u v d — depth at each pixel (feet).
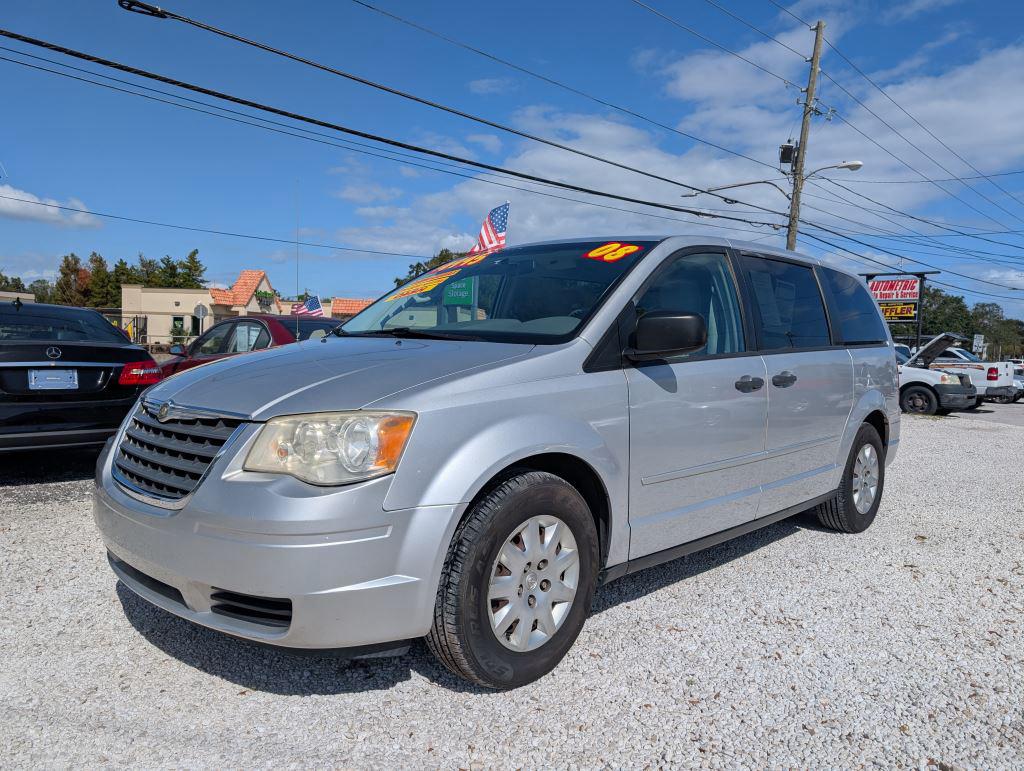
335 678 9.46
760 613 12.01
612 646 10.60
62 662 9.64
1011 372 68.95
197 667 9.63
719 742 8.31
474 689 9.28
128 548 8.96
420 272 15.35
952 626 11.76
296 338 27.30
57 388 17.83
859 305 17.61
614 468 10.21
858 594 13.07
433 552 8.25
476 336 10.96
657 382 10.93
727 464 12.32
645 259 11.67
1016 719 9.00
